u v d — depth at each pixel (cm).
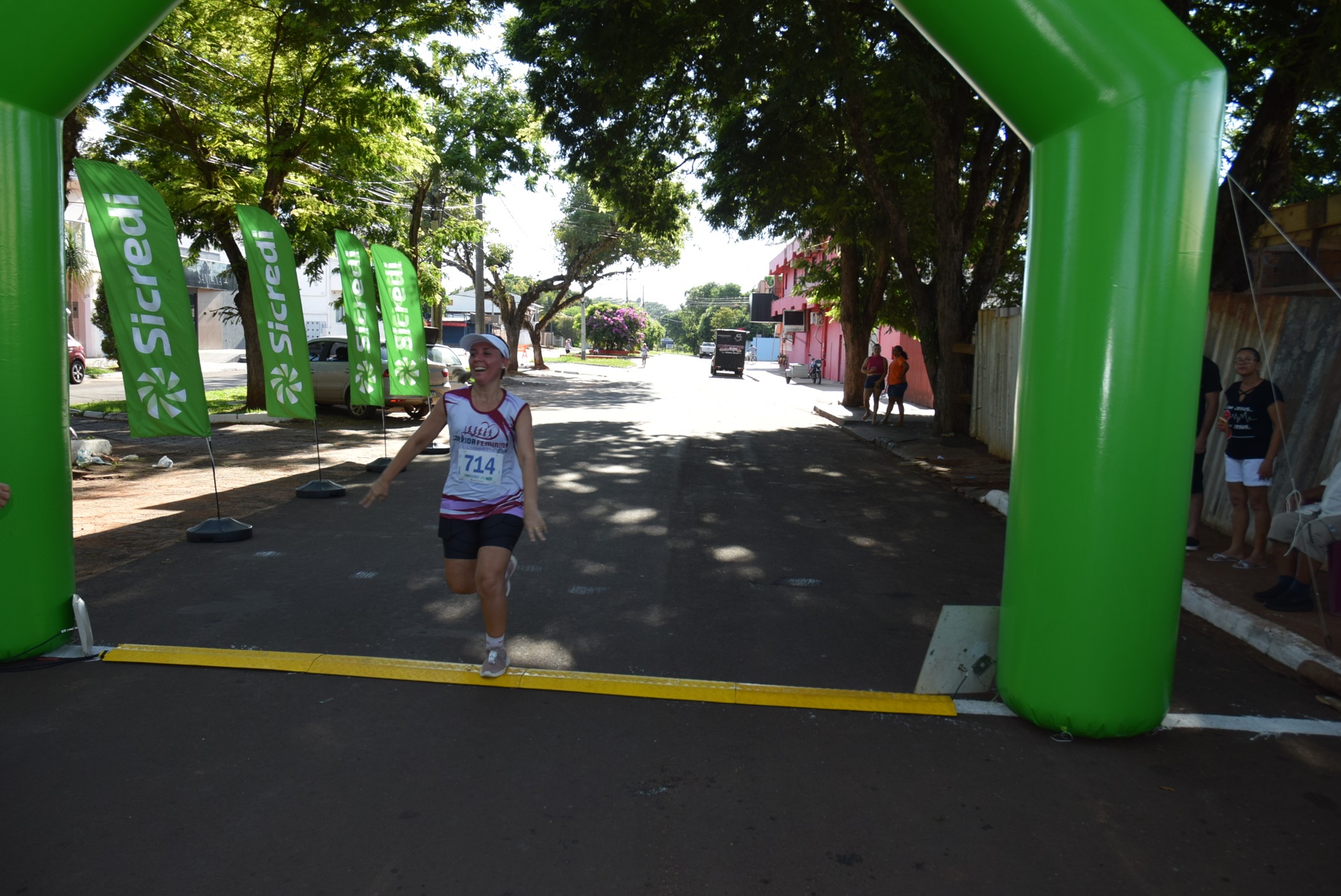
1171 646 402
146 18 446
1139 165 372
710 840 317
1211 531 839
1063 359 391
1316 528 524
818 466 1326
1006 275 2130
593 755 379
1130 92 370
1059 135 390
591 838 316
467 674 462
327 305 5569
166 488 994
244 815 325
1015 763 380
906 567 722
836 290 2628
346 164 1700
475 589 449
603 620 563
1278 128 1026
